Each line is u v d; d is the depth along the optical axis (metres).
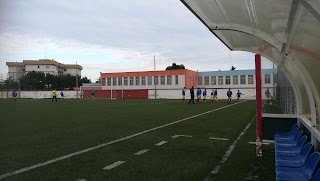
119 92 63.22
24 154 7.64
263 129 8.57
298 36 4.57
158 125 13.77
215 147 8.73
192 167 6.50
